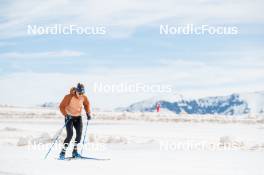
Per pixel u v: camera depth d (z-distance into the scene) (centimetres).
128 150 1423
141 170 952
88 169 965
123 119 5706
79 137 1197
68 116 1185
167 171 939
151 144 1631
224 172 929
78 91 1187
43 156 1237
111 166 1015
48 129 3130
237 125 4247
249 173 918
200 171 942
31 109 11850
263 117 6244
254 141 1911
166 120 5375
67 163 1069
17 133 2414
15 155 1262
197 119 5512
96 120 5459
